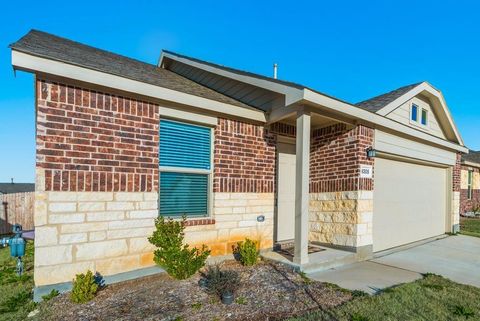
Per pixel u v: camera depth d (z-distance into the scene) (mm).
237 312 3535
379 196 7172
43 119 3969
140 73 5602
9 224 12109
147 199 4883
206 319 3350
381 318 3332
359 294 4141
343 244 6605
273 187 6824
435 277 5086
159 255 4664
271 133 6836
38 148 3928
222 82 7594
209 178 5926
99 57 5930
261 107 6547
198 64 7914
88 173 4309
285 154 7492
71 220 4156
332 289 4359
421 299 3967
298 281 4730
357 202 6422
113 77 4430
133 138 4773
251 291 4246
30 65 3738
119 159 4613
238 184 6199
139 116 4848
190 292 4195
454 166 10391
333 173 7008
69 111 4172
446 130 10258
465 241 8828
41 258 3936
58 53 4449
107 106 4516
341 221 6707
